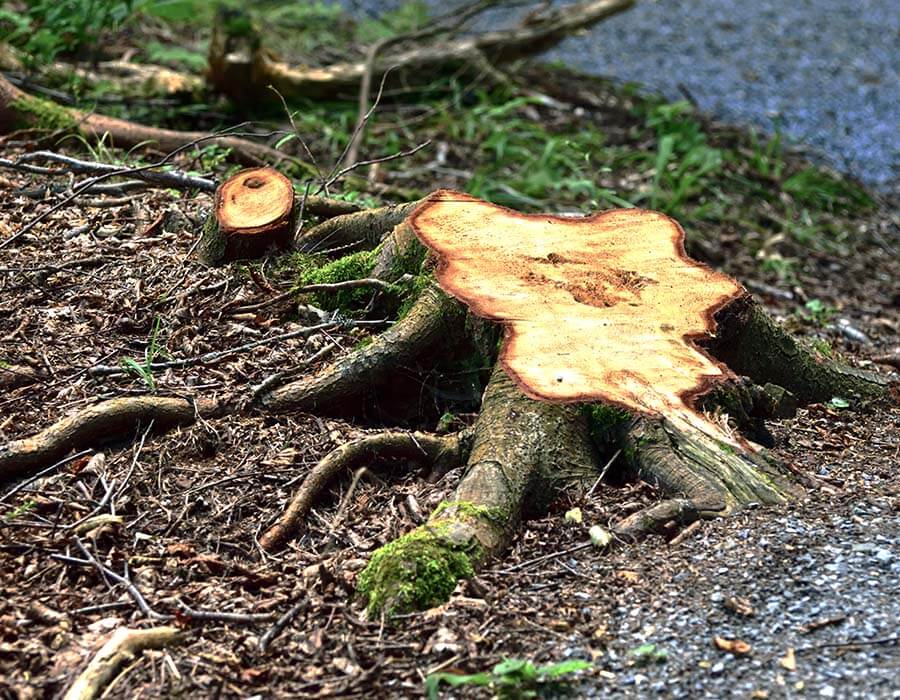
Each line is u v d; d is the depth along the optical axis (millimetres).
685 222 8195
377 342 4301
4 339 4344
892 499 3758
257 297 4699
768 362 4512
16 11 8852
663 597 3311
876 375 4812
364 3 12344
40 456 3828
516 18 12117
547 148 8164
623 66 11641
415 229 4410
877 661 3045
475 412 4387
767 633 3162
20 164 5434
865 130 10602
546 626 3225
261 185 4953
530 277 4137
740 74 11656
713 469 3748
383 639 3203
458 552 3443
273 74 8445
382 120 8953
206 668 3102
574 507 3764
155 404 4027
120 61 8688
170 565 3488
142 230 5160
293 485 3848
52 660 3104
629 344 3846
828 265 8078
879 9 13867
